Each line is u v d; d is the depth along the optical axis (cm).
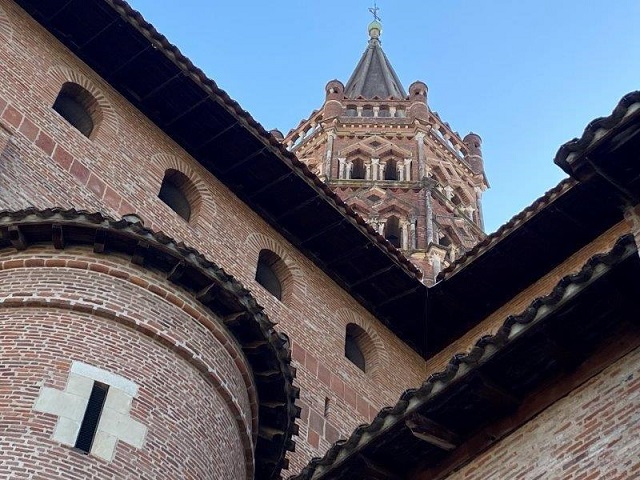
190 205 2272
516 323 1350
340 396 2261
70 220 1565
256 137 2269
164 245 1588
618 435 1268
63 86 2150
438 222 4362
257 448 1708
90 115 2181
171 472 1418
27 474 1298
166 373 1520
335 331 2400
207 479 1467
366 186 4569
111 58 2225
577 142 1352
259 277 2338
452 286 2545
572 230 2367
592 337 1368
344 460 1461
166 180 2266
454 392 1390
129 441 1406
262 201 2405
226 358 1620
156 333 1545
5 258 1574
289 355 1664
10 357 1441
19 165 1869
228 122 2256
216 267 1625
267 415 1692
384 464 1479
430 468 1468
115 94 2245
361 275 2525
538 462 1334
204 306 1633
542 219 2344
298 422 2089
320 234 2436
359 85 6162
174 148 2302
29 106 1998
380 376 2442
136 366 1498
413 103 5328
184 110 2266
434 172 5000
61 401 1401
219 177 2361
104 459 1367
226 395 1587
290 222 2436
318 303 2409
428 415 1423
